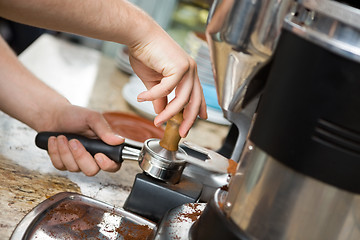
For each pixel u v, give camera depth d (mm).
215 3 714
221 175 873
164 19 1698
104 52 1661
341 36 590
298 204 621
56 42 1621
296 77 598
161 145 823
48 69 1370
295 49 600
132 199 831
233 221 661
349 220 623
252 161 646
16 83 955
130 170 989
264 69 699
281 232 632
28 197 824
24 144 965
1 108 965
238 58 707
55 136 886
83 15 750
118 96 1351
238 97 747
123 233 787
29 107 949
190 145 872
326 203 614
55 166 895
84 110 931
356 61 574
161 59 788
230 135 977
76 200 821
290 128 604
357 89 579
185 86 796
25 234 734
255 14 678
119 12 768
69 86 1311
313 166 600
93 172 876
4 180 842
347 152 591
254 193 643
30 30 2102
